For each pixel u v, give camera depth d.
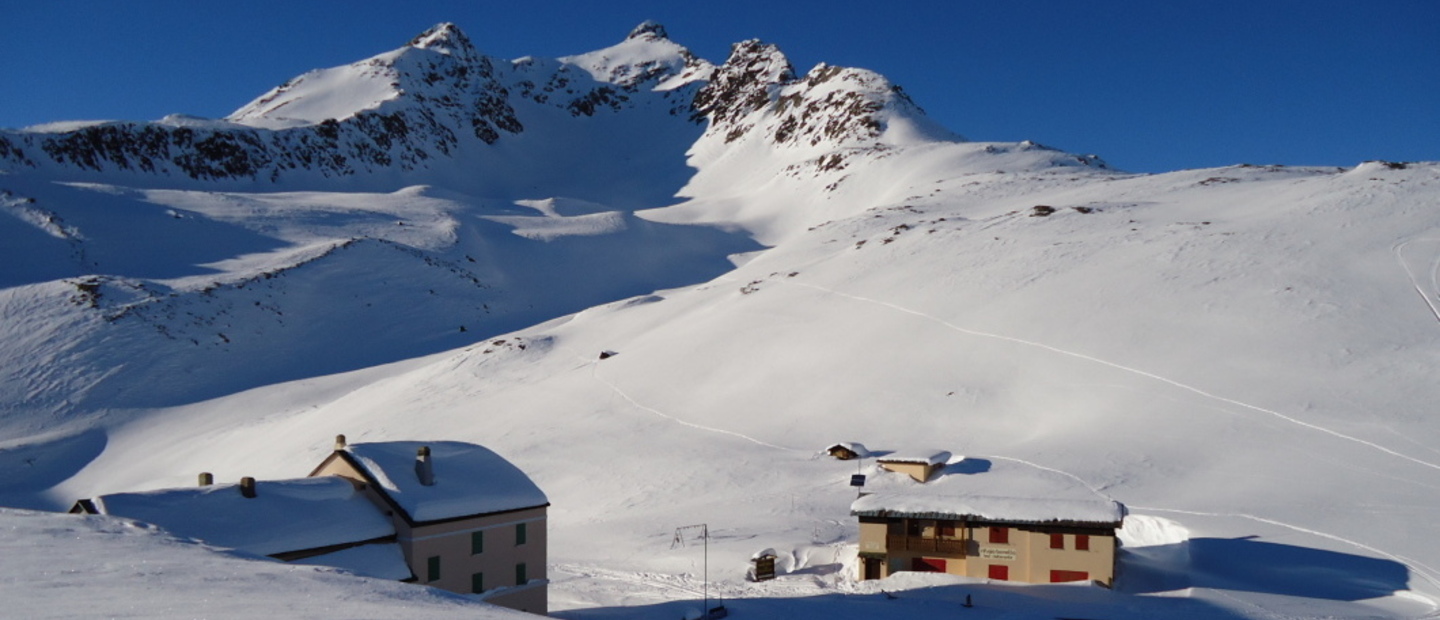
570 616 32.16
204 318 120.38
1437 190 89.88
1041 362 70.00
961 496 37.19
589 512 55.41
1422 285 69.00
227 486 27.81
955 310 83.19
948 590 34.31
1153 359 65.94
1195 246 85.31
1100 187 145.50
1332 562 34.72
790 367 80.69
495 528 30.23
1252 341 65.19
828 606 32.41
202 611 10.36
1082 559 34.72
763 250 197.00
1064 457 52.28
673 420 74.19
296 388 105.88
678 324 102.31
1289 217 89.31
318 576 13.35
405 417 83.38
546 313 149.12
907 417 66.94
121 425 94.56
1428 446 46.94
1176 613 30.22
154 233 150.38
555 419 77.88
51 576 12.50
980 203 158.88
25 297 117.81
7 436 90.38
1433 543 35.34
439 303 142.38
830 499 51.31
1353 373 58.06
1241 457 49.22
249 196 188.38
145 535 16.69
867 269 103.38
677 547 44.09
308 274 139.50
